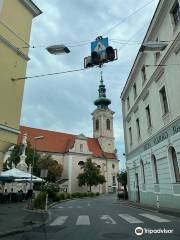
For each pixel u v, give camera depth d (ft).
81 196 167.73
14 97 40.04
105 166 258.98
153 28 65.16
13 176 71.20
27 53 44.09
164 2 57.72
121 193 125.70
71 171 229.25
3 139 37.29
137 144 84.74
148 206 63.98
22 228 30.83
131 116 93.15
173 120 54.65
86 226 33.86
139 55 77.15
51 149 238.27
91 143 269.44
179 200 52.11
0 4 37.45
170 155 57.62
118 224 35.09
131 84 91.76
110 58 30.01
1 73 37.99
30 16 46.55
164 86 60.70
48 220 40.42
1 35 38.58
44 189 90.17
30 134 240.12
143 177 79.00
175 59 54.03
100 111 278.67
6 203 73.10
